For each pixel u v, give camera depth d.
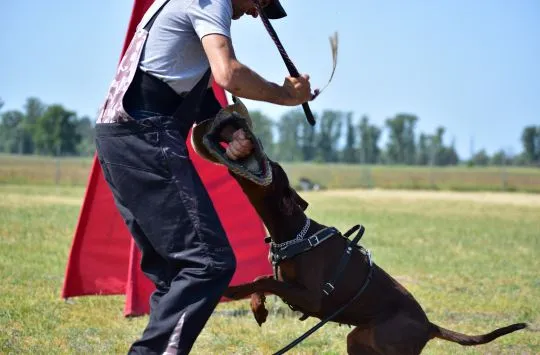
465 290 9.88
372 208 25.19
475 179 44.69
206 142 4.30
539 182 43.03
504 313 8.52
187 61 4.13
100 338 6.79
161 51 4.10
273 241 5.21
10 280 9.05
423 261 12.34
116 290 8.16
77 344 6.52
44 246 12.03
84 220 7.92
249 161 4.35
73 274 8.00
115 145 4.12
